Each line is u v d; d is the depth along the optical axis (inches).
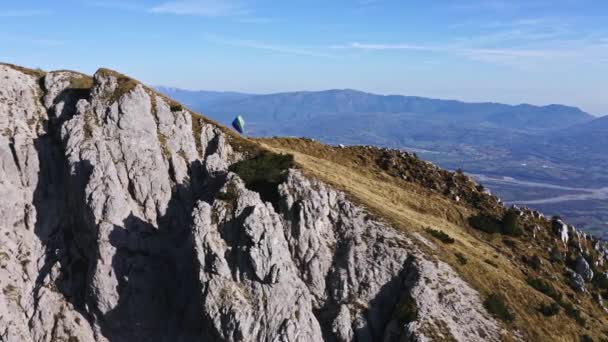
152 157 3892.7
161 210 3789.4
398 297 3203.7
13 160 4013.3
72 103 4350.4
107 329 3462.1
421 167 5452.8
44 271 3732.8
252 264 3100.4
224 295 3061.0
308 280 3316.9
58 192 4047.7
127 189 3784.5
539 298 3484.3
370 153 5575.8
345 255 3368.6
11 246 3777.1
